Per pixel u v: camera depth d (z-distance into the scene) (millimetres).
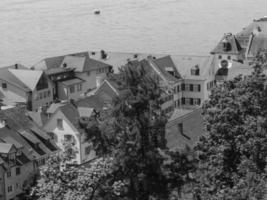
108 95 138500
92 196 46594
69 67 184500
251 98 61625
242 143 58469
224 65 180875
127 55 197125
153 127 59969
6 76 169875
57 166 47812
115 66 193875
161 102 61844
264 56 70188
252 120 58531
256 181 49344
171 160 60312
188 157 60656
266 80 63344
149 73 62656
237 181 54531
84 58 186500
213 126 60875
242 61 183500
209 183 57688
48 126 128625
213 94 64562
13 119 120500
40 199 46281
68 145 50312
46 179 47188
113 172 54344
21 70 174125
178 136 81875
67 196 45125
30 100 168500
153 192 57875
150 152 58344
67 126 126438
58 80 177625
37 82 170125
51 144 121562
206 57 172750
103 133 60188
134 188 57406
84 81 183125
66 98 176375
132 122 59188
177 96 165875
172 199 58062
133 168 57781
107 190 48906
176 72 169375
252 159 57031
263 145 57125
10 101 168625
